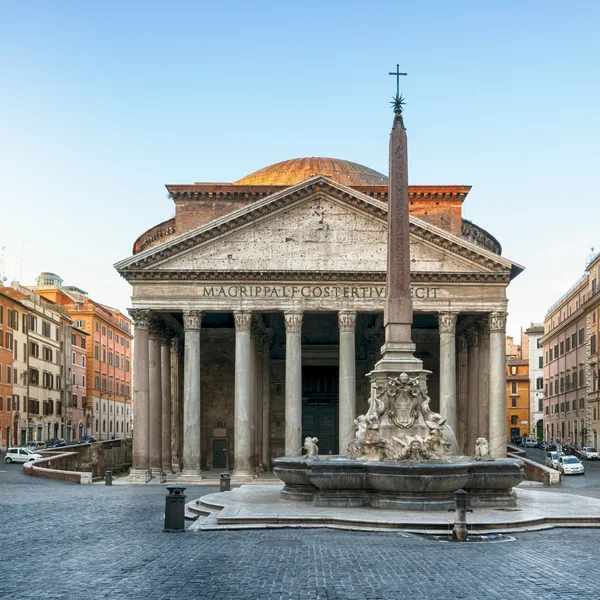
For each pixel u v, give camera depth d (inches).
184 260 2025.1
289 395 1995.6
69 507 1163.3
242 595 518.3
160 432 2155.5
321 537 770.8
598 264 3385.8
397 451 950.4
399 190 1024.9
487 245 2615.7
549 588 541.3
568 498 1095.6
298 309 2015.3
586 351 3560.5
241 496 1104.2
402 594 522.3
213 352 2620.6
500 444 1994.3
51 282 5388.8
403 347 998.4
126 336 5349.4
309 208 2043.6
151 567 619.2
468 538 761.6
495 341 2023.9
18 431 3346.5
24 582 562.9
